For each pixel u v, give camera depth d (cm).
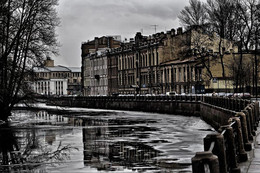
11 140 4156
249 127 1966
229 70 8819
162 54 11181
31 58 5419
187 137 4134
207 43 9388
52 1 5541
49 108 11338
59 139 4191
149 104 8900
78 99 13288
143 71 12094
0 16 5028
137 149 3334
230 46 9869
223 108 4056
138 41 12494
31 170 2627
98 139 4122
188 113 7300
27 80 5584
